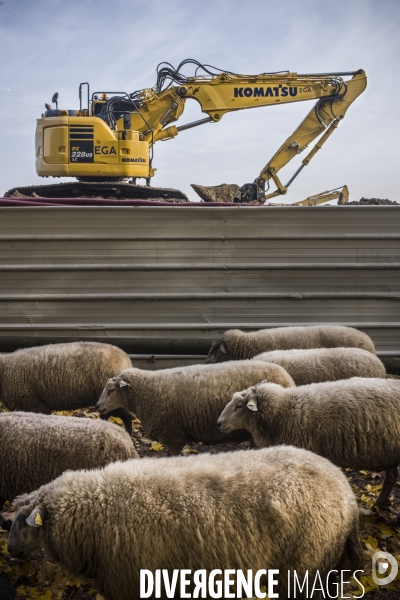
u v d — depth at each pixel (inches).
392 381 205.5
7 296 380.2
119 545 136.7
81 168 501.4
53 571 173.6
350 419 193.2
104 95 541.0
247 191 547.2
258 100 579.5
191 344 368.2
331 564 143.4
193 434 236.8
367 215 379.9
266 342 314.7
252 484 140.6
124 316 383.6
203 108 574.2
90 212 377.1
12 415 194.5
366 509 209.8
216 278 382.0
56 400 273.6
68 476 147.9
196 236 378.3
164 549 135.5
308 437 195.8
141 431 296.4
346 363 259.6
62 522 140.6
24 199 388.5
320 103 589.3
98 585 142.9
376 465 197.2
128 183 519.8
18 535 148.7
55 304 382.3
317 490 141.4
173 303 383.9
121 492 141.3
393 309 386.3
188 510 136.6
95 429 185.3
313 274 383.6
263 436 205.3
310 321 385.1
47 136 502.3
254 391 206.2
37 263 379.9
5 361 275.9
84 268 378.9
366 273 384.2
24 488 183.5
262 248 381.1
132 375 244.7
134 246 379.2
